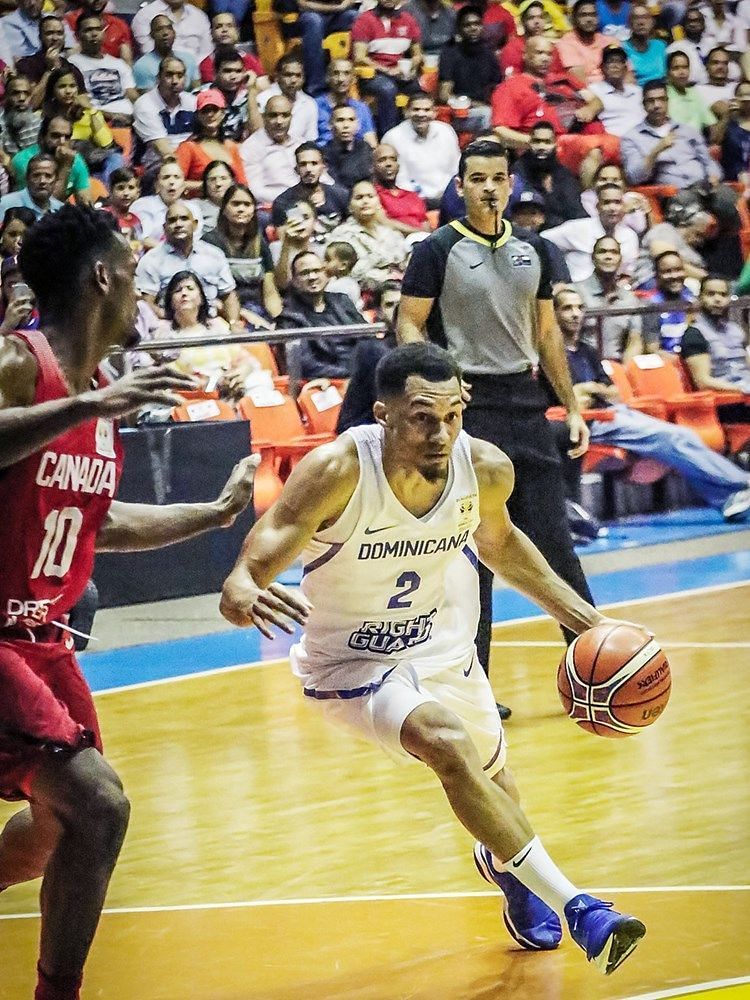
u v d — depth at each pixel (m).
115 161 15.14
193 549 11.82
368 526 4.81
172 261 13.40
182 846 6.45
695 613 10.84
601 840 6.27
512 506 8.16
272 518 4.75
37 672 4.38
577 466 13.45
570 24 18.83
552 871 4.54
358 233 14.59
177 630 10.93
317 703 5.05
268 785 7.32
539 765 7.45
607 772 7.29
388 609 4.96
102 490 4.36
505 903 5.09
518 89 16.88
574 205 16.03
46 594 4.32
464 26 17.02
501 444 8.04
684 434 13.99
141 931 5.42
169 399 3.81
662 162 17.27
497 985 4.75
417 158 15.90
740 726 8.02
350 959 5.06
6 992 4.86
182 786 7.34
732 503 14.09
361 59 16.64
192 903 5.72
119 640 10.66
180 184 14.35
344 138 15.59
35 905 5.86
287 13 16.72
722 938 5.07
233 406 12.40
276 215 14.76
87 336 4.30
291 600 4.54
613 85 17.89
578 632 5.20
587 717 4.99
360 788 7.23
